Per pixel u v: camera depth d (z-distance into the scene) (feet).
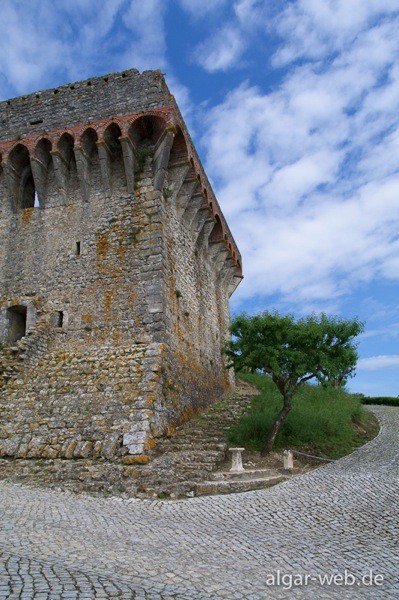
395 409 101.81
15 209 64.69
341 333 49.80
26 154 65.46
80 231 60.59
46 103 65.10
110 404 46.09
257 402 62.90
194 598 16.34
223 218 84.64
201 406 61.98
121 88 62.23
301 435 51.21
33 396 49.49
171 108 58.39
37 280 59.98
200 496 34.42
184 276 65.21
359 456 49.06
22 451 43.52
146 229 57.82
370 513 29.50
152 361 49.62
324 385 49.67
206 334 73.46
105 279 57.21
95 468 38.63
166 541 23.50
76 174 63.72
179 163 61.93
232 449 41.04
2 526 24.25
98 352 53.21
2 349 55.11
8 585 15.75
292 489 35.70
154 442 42.91
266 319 50.47
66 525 25.48
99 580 17.16
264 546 23.44
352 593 18.24
